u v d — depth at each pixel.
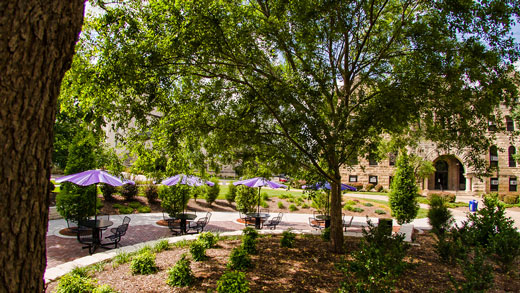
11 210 1.92
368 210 20.06
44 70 2.06
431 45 6.62
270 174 8.88
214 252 7.96
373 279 4.62
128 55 5.46
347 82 8.34
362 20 7.91
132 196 17.64
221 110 7.22
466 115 6.78
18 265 1.97
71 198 11.73
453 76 6.34
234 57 6.61
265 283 5.83
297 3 6.52
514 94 6.44
